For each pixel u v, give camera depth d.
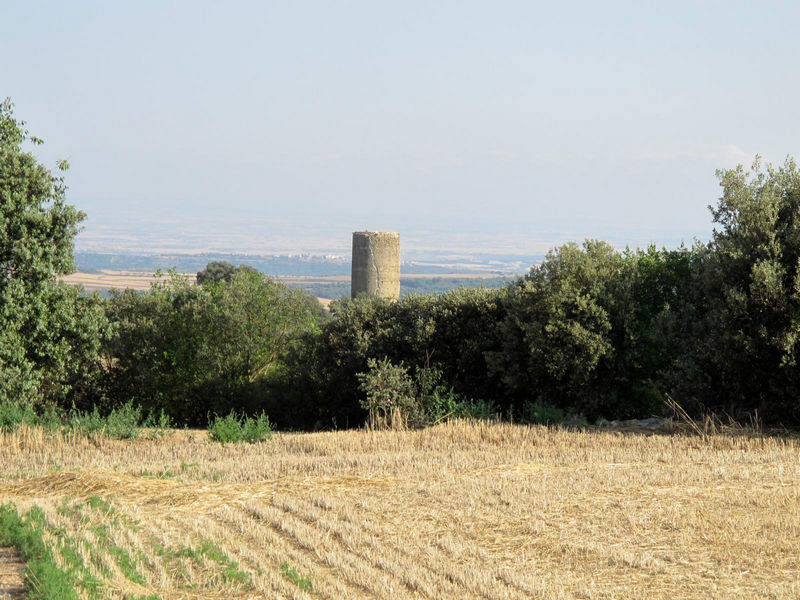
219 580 12.03
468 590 11.73
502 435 25.81
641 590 11.66
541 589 11.65
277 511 15.49
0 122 29.83
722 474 18.34
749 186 28.42
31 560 11.95
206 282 42.91
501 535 14.26
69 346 30.34
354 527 14.52
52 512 15.21
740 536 13.77
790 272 26.38
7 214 28.72
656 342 29.89
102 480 18.06
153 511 15.90
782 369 26.30
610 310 30.45
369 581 11.93
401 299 37.50
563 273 30.98
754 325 26.41
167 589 11.73
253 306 40.22
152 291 40.91
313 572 12.48
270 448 24.47
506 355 31.91
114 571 12.19
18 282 28.25
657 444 23.61
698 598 11.32
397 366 32.59
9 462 21.64
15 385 28.30
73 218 29.70
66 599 10.47
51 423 26.08
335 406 37.59
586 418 29.81
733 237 27.91
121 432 25.91
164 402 39.62
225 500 16.64
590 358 29.77
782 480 17.70
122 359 39.28
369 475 19.09
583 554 13.20
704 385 27.78
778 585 11.66
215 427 26.53
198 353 38.81
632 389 31.08
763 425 26.73
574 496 16.61
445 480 18.31
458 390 34.09
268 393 38.53
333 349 37.19
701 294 29.61
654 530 14.26
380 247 43.78
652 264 33.16
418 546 13.66
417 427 29.98
